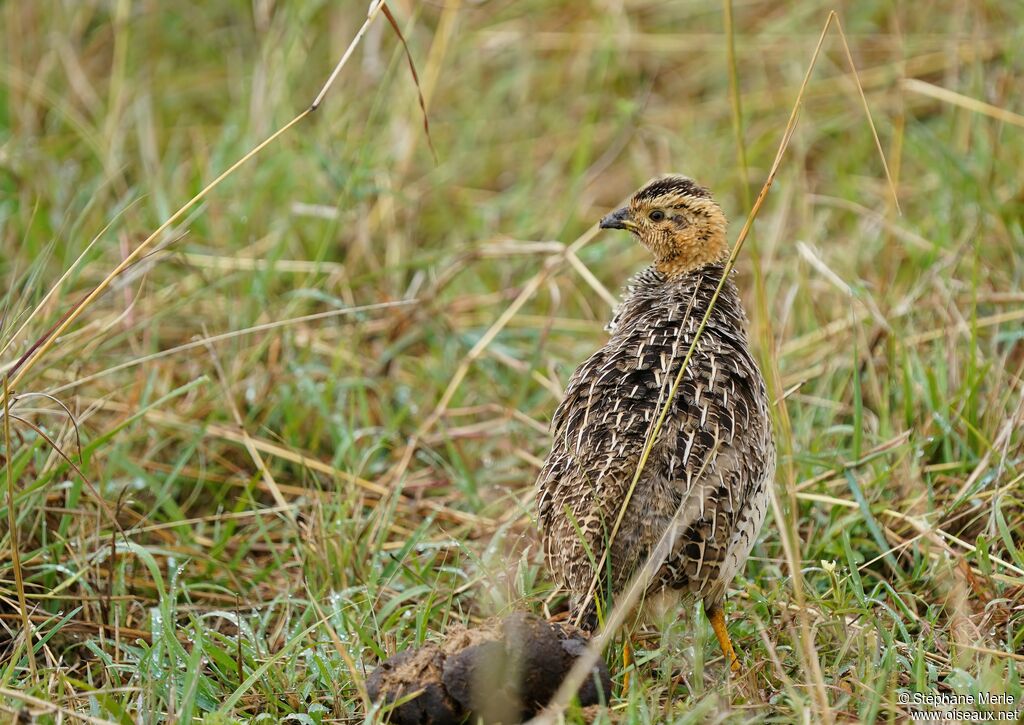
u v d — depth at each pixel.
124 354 12.73
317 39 17.23
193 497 11.55
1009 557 10.18
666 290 10.46
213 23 18.38
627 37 17.30
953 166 14.32
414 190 15.62
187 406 12.25
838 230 14.77
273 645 9.73
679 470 8.78
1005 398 11.27
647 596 8.66
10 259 14.08
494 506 11.25
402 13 16.53
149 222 14.55
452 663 7.92
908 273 13.41
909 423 11.31
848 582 9.78
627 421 9.04
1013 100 15.06
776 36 17.05
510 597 9.68
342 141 15.45
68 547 10.51
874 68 16.53
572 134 16.66
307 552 10.45
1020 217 13.77
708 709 8.04
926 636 9.16
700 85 17.25
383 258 14.71
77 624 9.91
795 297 13.23
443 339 13.51
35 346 9.80
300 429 12.39
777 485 10.53
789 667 8.85
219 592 10.67
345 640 9.29
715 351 9.59
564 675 7.91
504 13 17.92
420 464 12.34
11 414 9.81
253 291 13.05
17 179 14.91
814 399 11.92
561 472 9.07
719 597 9.20
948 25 16.81
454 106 17.17
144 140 15.85
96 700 8.41
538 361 12.60
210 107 17.42
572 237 15.12
